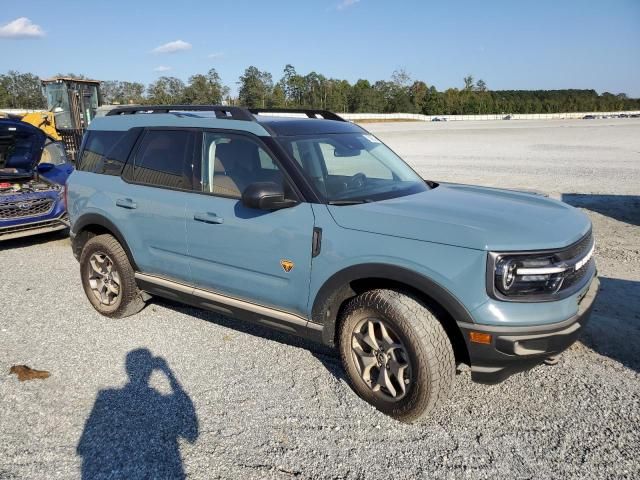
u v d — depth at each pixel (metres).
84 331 4.87
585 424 3.33
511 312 2.97
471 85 151.50
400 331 3.22
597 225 8.80
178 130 4.53
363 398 3.62
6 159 8.45
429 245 3.13
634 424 3.31
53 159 9.32
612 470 2.91
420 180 4.55
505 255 2.97
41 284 6.29
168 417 3.48
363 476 2.90
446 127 57.06
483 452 3.09
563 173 15.53
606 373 3.94
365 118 92.06
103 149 5.18
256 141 3.99
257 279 3.92
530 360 3.11
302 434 3.29
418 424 3.38
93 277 5.26
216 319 5.15
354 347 3.56
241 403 3.63
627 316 4.94
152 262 4.67
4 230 7.61
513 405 3.57
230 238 3.99
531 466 2.96
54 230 8.18
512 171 16.19
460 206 3.57
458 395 3.71
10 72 87.25
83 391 3.82
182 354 4.39
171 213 4.39
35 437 3.28
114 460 3.06
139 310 5.19
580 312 3.19
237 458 3.07
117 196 4.85
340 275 3.43
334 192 3.78
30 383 3.93
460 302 3.03
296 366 4.16
